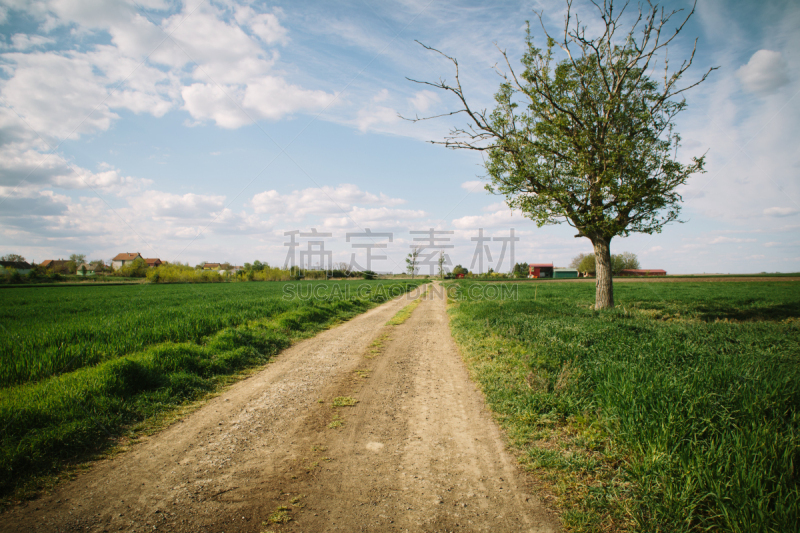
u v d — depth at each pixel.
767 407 4.46
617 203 13.58
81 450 4.43
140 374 6.43
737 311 18.69
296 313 15.53
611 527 3.08
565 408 5.44
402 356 9.83
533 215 14.41
